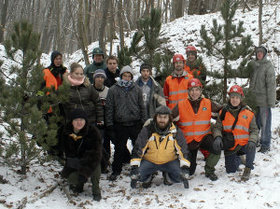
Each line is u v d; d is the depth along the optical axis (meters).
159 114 4.43
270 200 4.12
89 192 4.61
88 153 4.15
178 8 19.42
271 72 5.81
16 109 4.19
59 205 4.06
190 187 4.70
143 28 6.52
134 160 4.45
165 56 6.49
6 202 3.86
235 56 6.15
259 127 6.12
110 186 4.84
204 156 5.67
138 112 5.11
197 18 15.91
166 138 4.48
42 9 33.56
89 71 6.20
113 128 5.10
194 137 4.90
